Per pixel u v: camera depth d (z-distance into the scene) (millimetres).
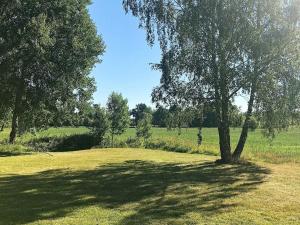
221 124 24562
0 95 39594
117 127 46500
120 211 12125
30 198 13953
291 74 23406
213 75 22969
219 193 14891
